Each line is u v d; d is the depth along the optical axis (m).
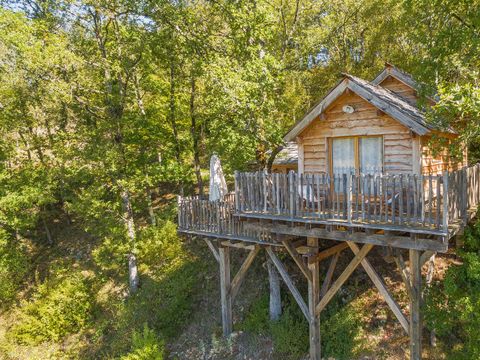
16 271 20.30
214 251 13.51
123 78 18.59
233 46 15.18
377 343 10.91
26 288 20.17
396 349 10.59
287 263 14.40
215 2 14.96
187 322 14.92
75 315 17.27
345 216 8.47
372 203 9.07
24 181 19.88
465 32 9.62
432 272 11.44
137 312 15.97
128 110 18.94
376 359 10.51
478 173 10.27
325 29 20.28
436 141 10.57
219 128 15.32
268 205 9.98
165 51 17.34
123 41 16.91
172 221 20.09
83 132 17.22
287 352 11.75
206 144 18.80
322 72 22.91
